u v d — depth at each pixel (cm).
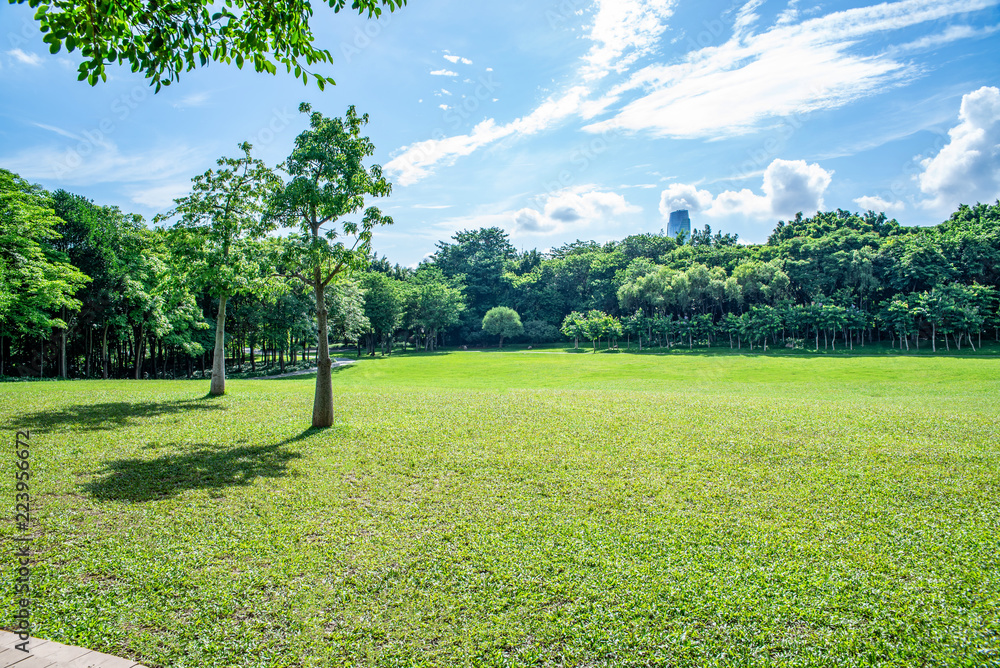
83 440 1535
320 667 590
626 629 666
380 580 781
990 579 780
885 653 621
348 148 1802
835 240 9644
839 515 1026
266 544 892
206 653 609
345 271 1900
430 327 11000
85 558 824
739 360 7144
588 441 1598
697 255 11612
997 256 8094
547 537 932
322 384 1814
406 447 1536
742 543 909
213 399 2394
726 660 609
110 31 698
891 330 8438
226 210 2422
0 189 2959
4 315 3300
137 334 4634
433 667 595
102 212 4022
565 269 12581
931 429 1678
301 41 806
